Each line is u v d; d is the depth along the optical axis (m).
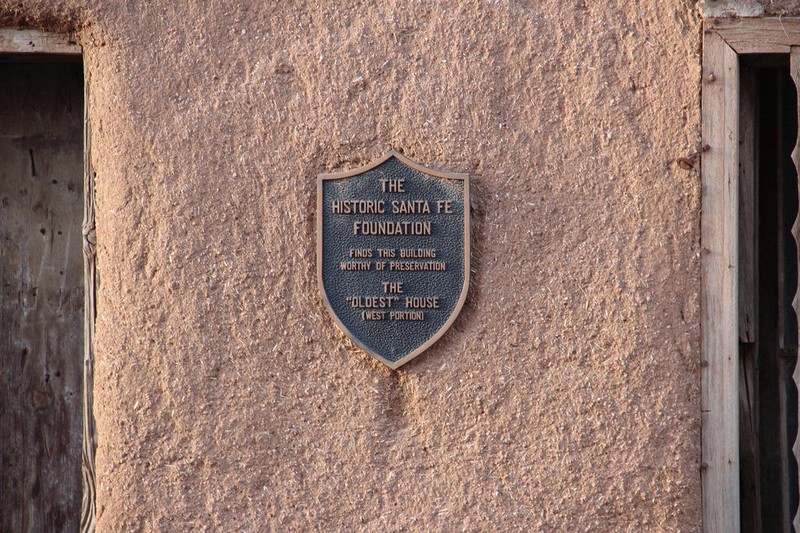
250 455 3.51
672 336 3.49
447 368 3.50
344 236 3.51
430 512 3.50
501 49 3.52
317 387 3.52
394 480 3.50
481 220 3.51
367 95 3.53
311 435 3.51
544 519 3.49
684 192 3.49
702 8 3.50
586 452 3.49
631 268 3.49
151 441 3.53
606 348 3.49
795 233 3.53
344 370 3.51
